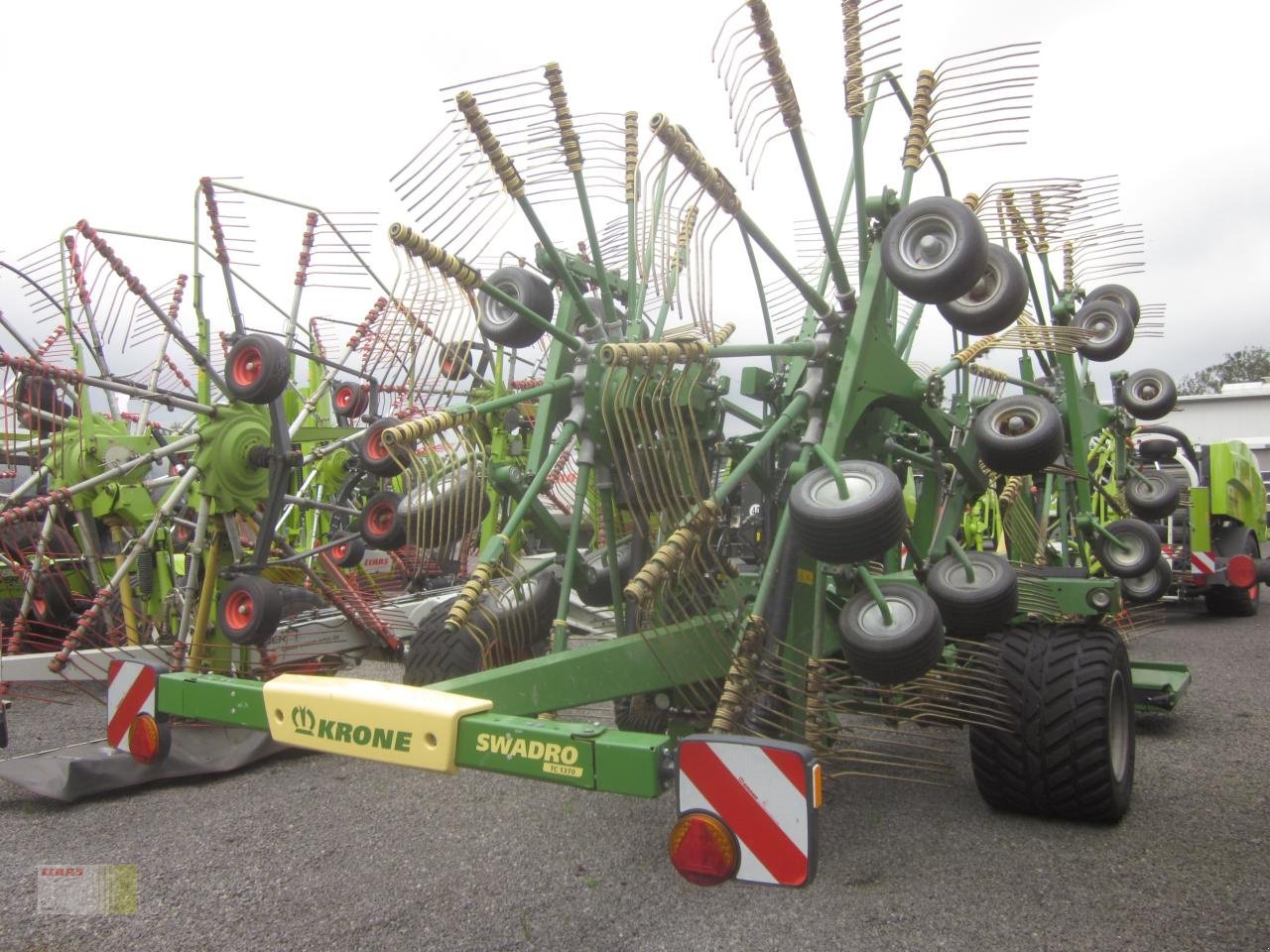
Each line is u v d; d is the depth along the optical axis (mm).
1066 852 3660
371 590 7371
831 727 3289
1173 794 4398
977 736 3945
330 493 7961
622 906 3193
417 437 3365
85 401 5957
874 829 3906
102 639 5668
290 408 7863
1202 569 10742
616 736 2395
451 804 4250
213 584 5164
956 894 3270
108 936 2980
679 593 3287
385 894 3295
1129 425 8492
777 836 2121
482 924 3068
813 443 3354
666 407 3650
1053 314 6289
